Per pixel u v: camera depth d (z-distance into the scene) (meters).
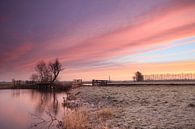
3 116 25.59
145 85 61.56
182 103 23.72
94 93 41.91
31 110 29.94
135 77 116.75
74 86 76.31
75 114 18.78
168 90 40.50
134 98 30.53
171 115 17.61
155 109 21.00
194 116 16.83
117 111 20.92
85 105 27.48
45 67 114.25
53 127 17.88
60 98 45.84
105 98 33.03
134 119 16.95
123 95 35.09
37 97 50.94
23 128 18.55
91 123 16.70
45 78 114.25
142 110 20.86
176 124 14.52
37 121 20.98
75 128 15.93
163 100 26.92
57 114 24.56
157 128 13.88
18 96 55.38
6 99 47.22
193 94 32.28
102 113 19.34
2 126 19.91
